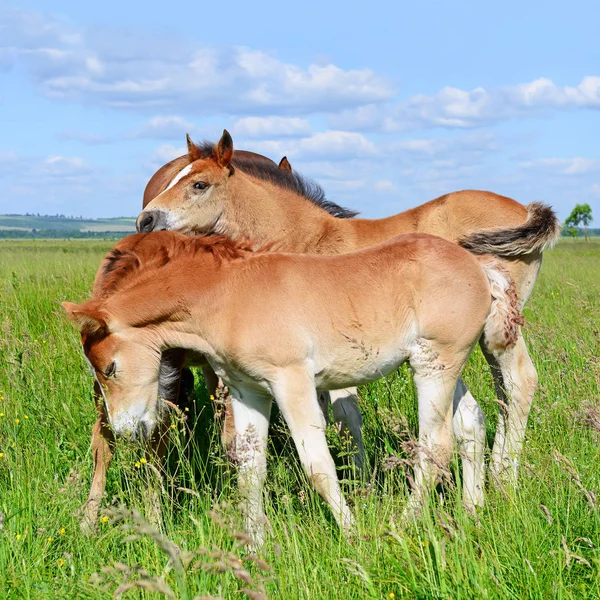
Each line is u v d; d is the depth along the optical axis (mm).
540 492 3719
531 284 5301
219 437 4977
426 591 3010
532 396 4711
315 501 4082
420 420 4254
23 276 10953
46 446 4820
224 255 4102
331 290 4020
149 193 6641
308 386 3947
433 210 5559
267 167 5859
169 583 3057
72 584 3305
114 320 4027
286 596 2982
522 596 2945
